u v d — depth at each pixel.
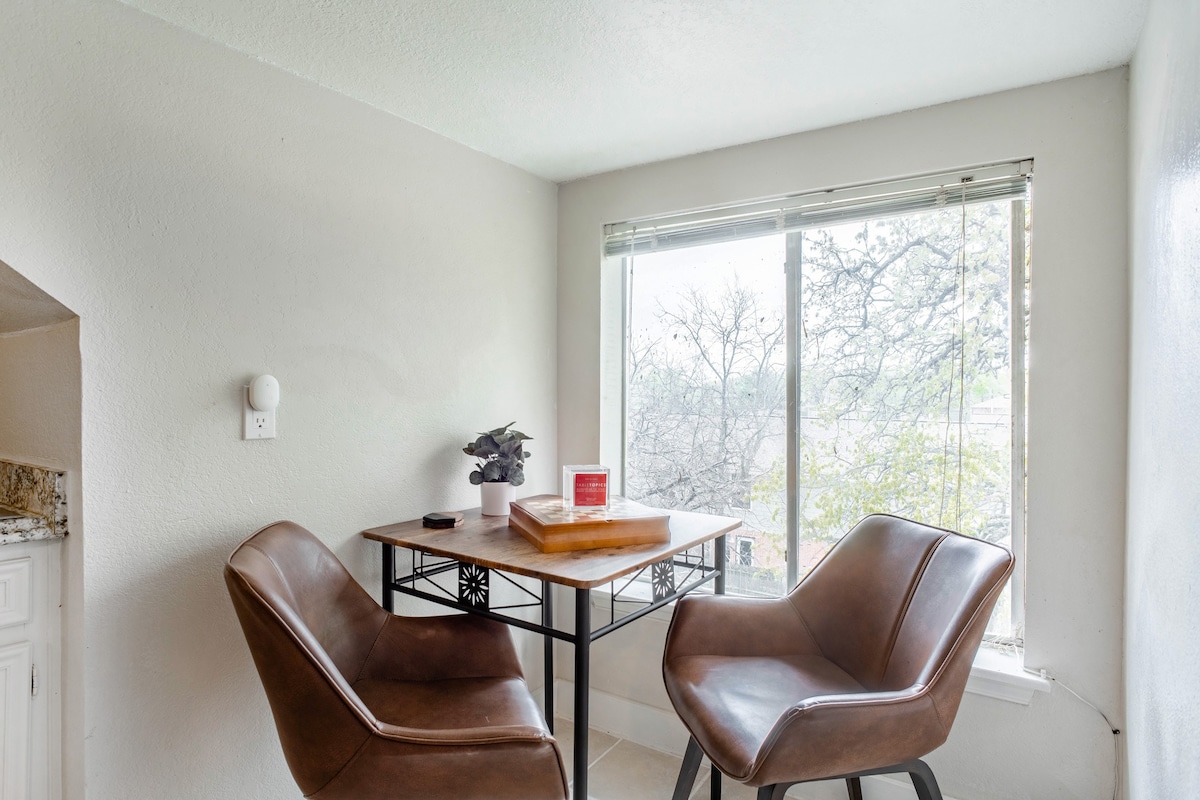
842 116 2.00
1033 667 1.76
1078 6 1.41
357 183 1.89
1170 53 1.13
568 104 1.92
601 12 1.45
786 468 2.23
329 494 1.83
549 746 1.23
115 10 1.39
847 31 1.53
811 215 2.13
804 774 1.28
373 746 1.18
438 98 1.88
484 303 2.32
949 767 1.86
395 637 1.72
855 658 1.73
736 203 2.25
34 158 1.28
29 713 1.36
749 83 1.79
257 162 1.65
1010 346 1.87
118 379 1.41
